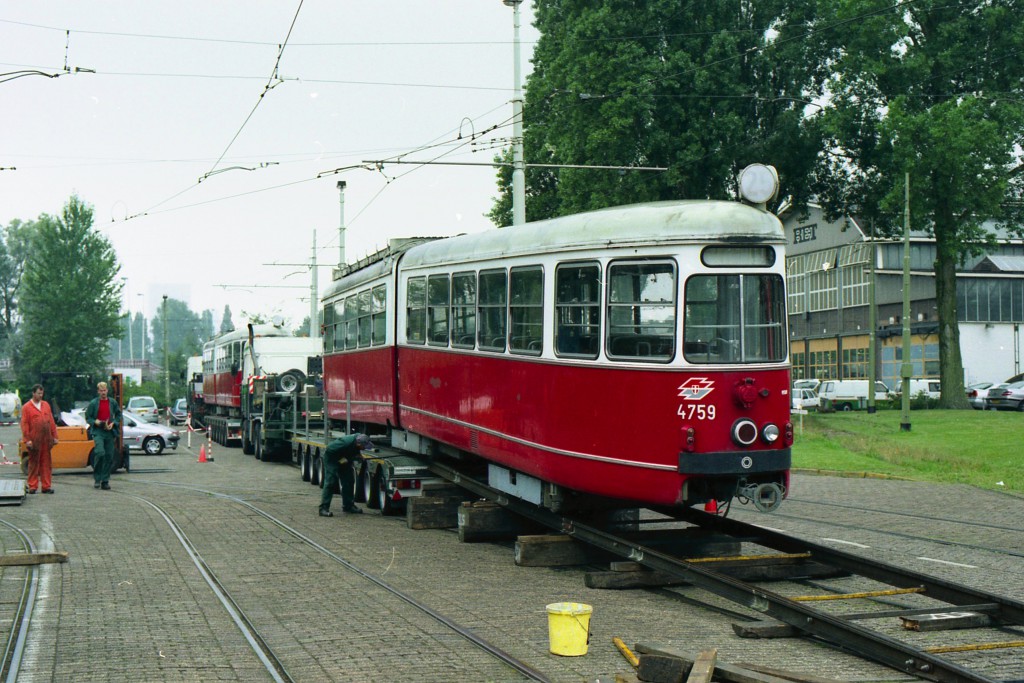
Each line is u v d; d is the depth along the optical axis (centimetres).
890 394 5644
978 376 6397
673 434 1041
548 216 4603
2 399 7281
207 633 869
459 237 1538
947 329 4447
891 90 3919
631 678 711
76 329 7481
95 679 721
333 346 2319
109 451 2248
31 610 958
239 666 758
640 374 1068
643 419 1062
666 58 3616
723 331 1053
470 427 1426
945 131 3706
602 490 1105
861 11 3725
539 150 4044
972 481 2200
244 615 943
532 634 870
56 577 1133
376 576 1155
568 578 1149
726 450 1041
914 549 1323
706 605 999
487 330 1377
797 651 811
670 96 3578
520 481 1312
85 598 1018
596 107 3566
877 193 4016
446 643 834
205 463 3164
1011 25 3875
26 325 7762
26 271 7731
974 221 3991
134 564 1221
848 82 3838
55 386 3388
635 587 1084
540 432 1211
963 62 3900
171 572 1171
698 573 972
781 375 1066
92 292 7594
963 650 805
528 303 1259
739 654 796
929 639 858
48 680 718
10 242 10569
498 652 799
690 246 1052
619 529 1273
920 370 6462
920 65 3822
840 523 1572
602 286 1114
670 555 1123
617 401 1089
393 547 1378
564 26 3794
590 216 1168
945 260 4428
